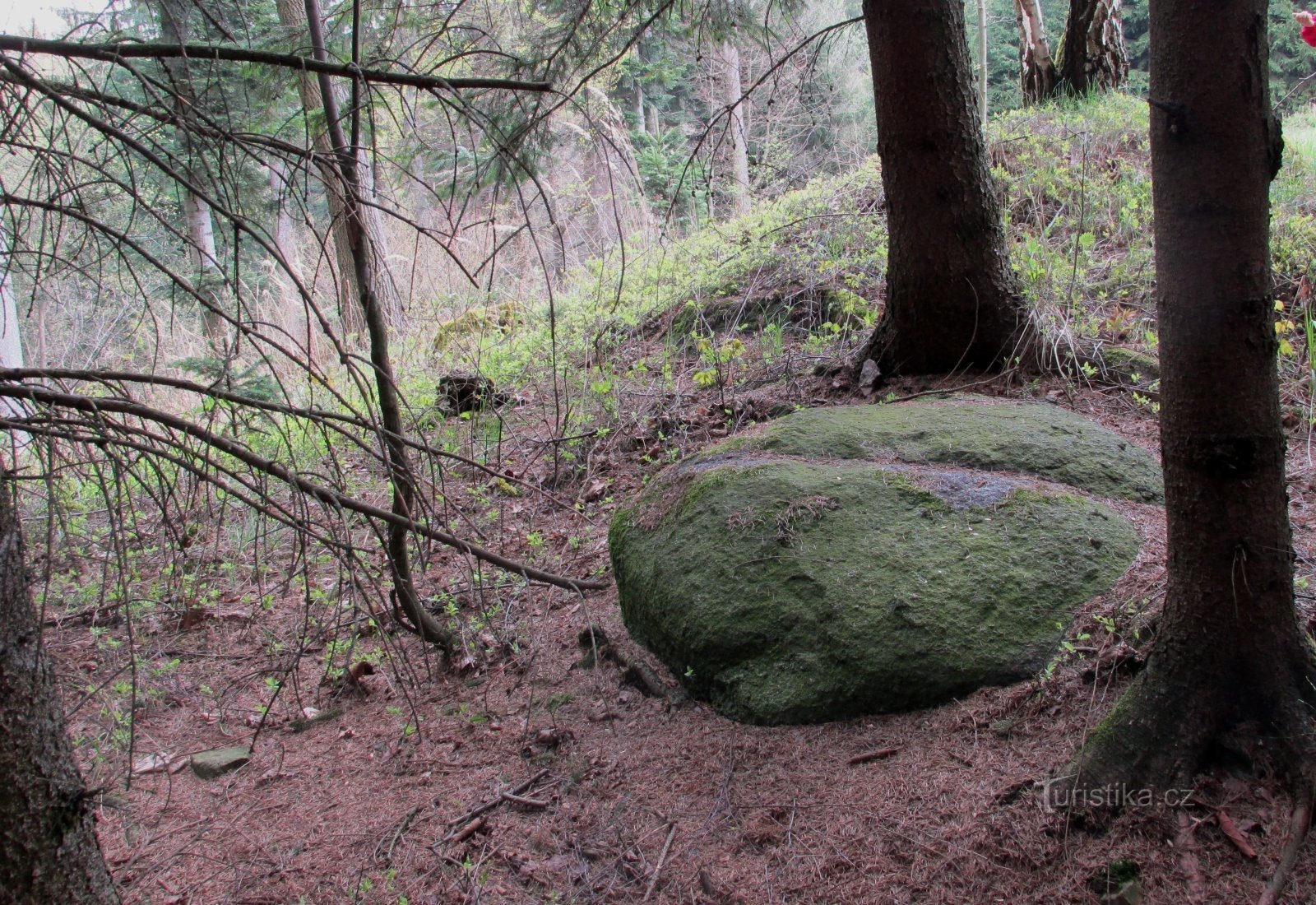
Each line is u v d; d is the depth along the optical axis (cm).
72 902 199
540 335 743
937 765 260
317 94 339
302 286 230
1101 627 275
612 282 802
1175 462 219
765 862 249
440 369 739
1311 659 222
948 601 291
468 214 783
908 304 483
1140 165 716
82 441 228
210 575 430
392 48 341
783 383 552
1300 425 414
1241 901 199
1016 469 354
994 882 223
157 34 264
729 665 316
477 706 359
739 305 675
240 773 340
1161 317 213
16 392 222
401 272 839
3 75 208
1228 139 193
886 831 245
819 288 651
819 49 502
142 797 330
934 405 424
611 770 305
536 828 286
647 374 639
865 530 323
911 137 451
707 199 986
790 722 295
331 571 481
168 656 422
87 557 442
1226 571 217
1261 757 218
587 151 491
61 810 199
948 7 437
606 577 425
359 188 291
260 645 429
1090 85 983
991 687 276
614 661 359
